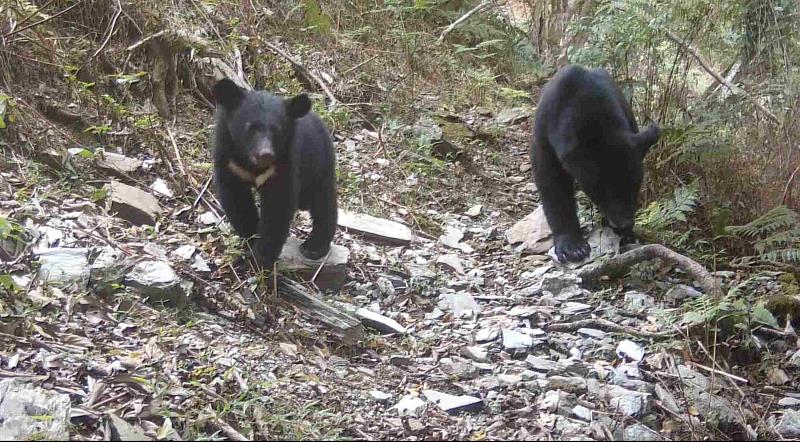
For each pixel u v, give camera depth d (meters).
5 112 5.38
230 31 6.85
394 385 4.62
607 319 5.24
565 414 4.52
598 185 5.71
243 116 4.90
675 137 6.21
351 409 4.41
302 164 5.15
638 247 5.80
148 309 4.70
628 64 6.61
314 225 5.34
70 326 4.53
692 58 6.64
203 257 5.12
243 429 4.19
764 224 5.77
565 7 9.36
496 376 4.73
